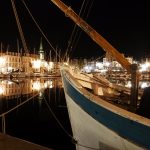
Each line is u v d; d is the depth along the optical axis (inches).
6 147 254.4
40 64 3836.1
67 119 776.3
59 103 1095.6
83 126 254.2
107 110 213.0
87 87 374.6
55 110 924.6
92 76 463.2
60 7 296.0
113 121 207.5
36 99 1255.5
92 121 234.8
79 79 374.3
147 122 181.6
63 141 569.9
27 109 952.3
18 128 663.8
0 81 2775.6
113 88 402.0
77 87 260.7
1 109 962.1
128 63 276.4
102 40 287.4
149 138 180.4
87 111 238.7
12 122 732.7
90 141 252.1
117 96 360.2
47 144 546.0
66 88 295.4
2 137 282.8
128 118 193.3
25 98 1317.7
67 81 289.1
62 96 1387.8
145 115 225.0
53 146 536.7
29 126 685.3
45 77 3435.0
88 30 289.9
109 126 212.2
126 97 351.9
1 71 3491.6
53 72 3575.3
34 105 1050.7
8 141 271.6
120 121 200.5
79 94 251.0
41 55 4259.4
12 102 1171.9
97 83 403.5
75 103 261.1
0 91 1708.9
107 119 213.8
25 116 814.5
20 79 3080.7
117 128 204.4
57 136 600.4
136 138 189.2
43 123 717.9
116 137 209.3
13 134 614.9
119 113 200.7
